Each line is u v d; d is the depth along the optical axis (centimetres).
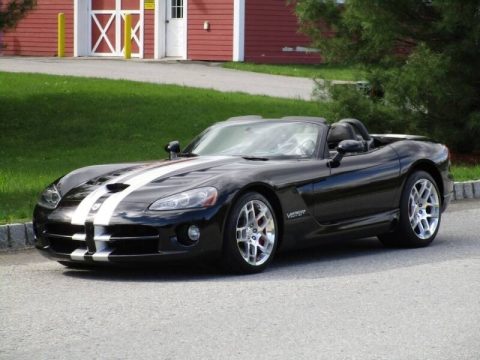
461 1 2448
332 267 1351
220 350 909
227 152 1433
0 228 1527
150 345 928
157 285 1225
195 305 1103
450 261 1387
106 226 1252
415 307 1087
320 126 1457
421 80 2469
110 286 1220
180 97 3216
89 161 2406
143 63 4706
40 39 5412
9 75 3688
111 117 2942
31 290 1196
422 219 1534
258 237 1309
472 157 2617
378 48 2600
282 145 1428
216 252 1264
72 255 1278
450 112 2577
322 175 1389
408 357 884
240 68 4484
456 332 973
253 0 4862
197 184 1279
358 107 2567
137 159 2434
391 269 1328
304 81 4019
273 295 1155
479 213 1898
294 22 4947
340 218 1415
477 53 2483
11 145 2647
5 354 901
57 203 1323
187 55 5000
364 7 2534
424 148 1564
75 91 3297
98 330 988
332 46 2697
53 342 942
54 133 2783
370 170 1457
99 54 5272
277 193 1327
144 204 1258
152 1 5078
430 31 2567
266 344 930
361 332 974
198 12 4956
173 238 1241
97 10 5256
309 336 959
